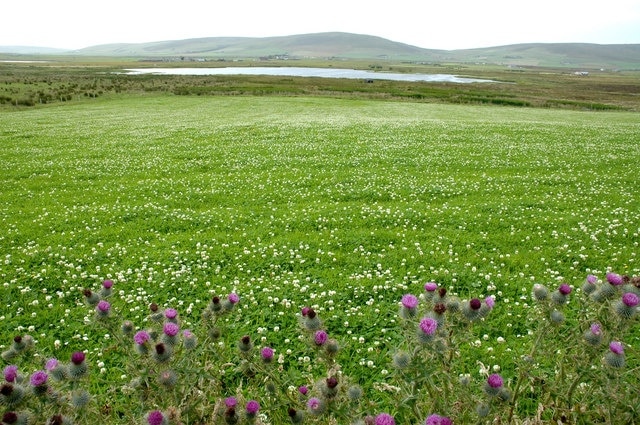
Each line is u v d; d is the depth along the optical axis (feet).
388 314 28.45
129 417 14.24
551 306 15.15
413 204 53.62
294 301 30.12
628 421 13.58
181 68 655.76
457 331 14.57
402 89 282.36
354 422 12.43
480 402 13.23
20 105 179.22
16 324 27.86
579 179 65.36
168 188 63.93
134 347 15.16
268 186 64.49
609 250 37.96
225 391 20.61
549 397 16.26
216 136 112.78
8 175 72.90
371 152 89.25
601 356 13.96
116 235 44.45
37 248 40.83
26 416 11.55
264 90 248.93
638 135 110.93
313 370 22.61
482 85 352.28
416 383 13.42
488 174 70.54
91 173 74.13
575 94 297.53
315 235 43.65
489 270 34.60
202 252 38.63
